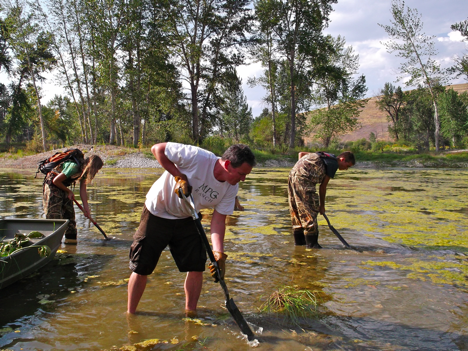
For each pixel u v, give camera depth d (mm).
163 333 2438
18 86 39781
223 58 29016
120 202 7891
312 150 29828
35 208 6969
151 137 32125
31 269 3414
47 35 26000
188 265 2721
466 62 28109
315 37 30938
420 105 57094
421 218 6348
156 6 26000
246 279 3422
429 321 2600
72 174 4410
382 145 41781
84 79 27906
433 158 27453
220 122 32094
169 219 2666
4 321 2564
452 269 3713
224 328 2514
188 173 2570
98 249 4344
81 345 2271
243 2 28125
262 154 28594
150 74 28172
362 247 4520
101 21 24375
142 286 2693
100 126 35812
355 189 11055
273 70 33719
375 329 2488
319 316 2678
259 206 7598
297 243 4637
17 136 68188
